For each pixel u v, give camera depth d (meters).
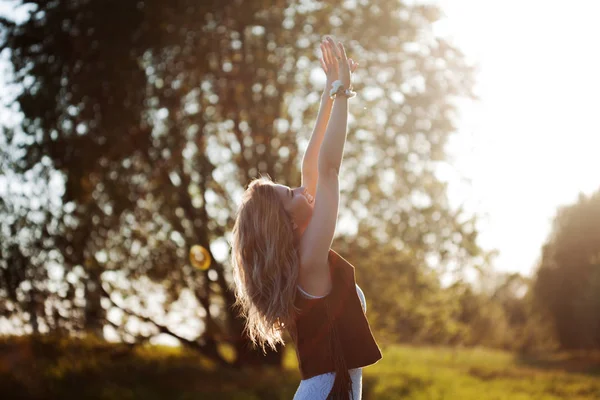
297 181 13.84
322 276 2.24
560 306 30.66
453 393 13.67
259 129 13.59
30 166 12.44
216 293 14.29
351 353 2.23
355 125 13.55
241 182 13.80
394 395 13.15
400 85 13.71
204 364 16.20
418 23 13.98
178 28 12.36
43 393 12.36
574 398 13.83
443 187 13.80
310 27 13.53
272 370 15.22
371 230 13.76
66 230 12.79
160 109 13.01
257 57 13.12
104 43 12.27
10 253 12.55
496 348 28.81
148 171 13.57
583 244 30.19
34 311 12.89
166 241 13.66
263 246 2.24
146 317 13.93
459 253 13.53
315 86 13.85
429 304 14.38
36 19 12.62
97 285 13.35
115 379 13.68
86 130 12.59
